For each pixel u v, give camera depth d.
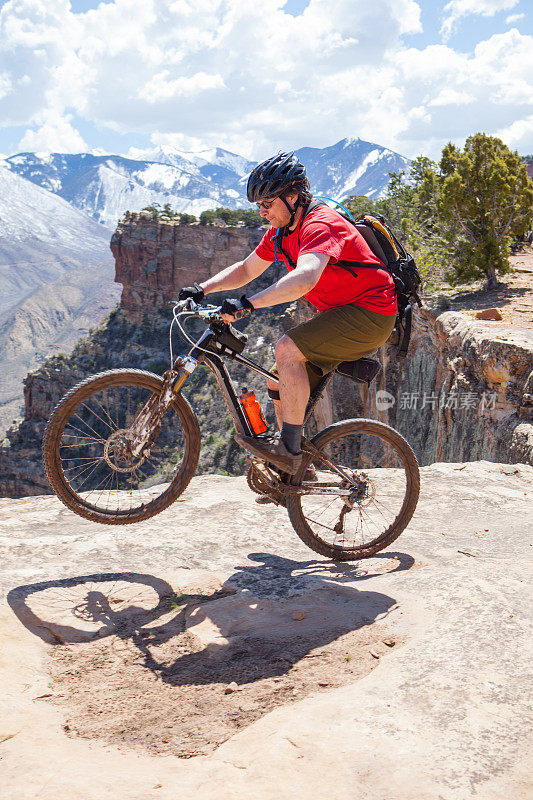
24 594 2.64
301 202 2.87
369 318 2.91
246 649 2.34
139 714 1.93
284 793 1.46
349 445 3.62
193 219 119.06
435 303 22.97
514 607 2.40
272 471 3.17
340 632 2.41
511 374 11.05
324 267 2.70
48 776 1.55
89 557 3.16
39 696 2.01
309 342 2.89
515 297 22.48
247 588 2.87
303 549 3.58
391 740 1.63
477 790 1.45
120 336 119.88
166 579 2.95
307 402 3.02
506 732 1.67
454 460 13.48
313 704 1.84
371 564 3.35
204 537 3.57
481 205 24.47
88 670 2.21
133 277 119.31
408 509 3.55
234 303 2.67
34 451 114.81
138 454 2.86
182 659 2.29
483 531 4.10
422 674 1.96
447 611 2.42
